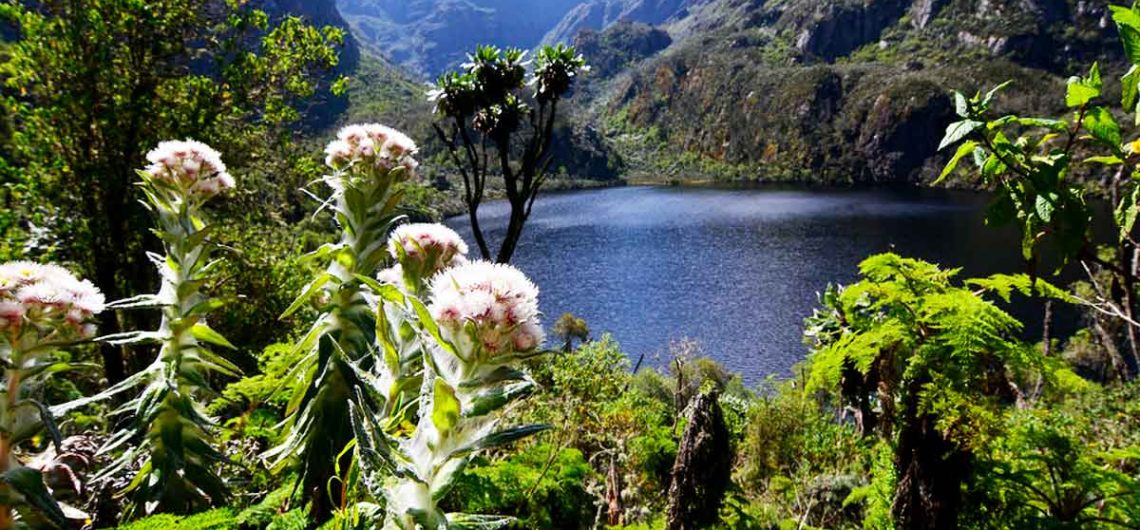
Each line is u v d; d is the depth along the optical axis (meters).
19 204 10.23
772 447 8.05
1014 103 155.75
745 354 51.31
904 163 176.38
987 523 3.26
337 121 161.00
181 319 3.07
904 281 3.40
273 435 4.07
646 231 110.31
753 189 176.62
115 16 10.28
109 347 9.27
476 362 1.68
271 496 3.37
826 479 5.91
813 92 199.00
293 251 13.23
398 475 1.62
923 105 173.62
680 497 4.01
